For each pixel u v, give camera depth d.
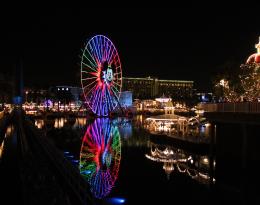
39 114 160.88
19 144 34.69
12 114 91.75
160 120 67.81
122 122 125.56
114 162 41.62
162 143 59.62
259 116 29.73
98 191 27.72
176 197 26.27
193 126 71.94
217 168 37.19
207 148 46.31
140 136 74.31
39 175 15.68
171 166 38.81
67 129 88.00
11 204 16.06
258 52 43.38
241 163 33.34
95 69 121.69
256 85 50.62
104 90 125.56
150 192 27.78
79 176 17.17
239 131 34.00
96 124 112.12
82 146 56.41
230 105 34.44
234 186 29.59
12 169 23.44
